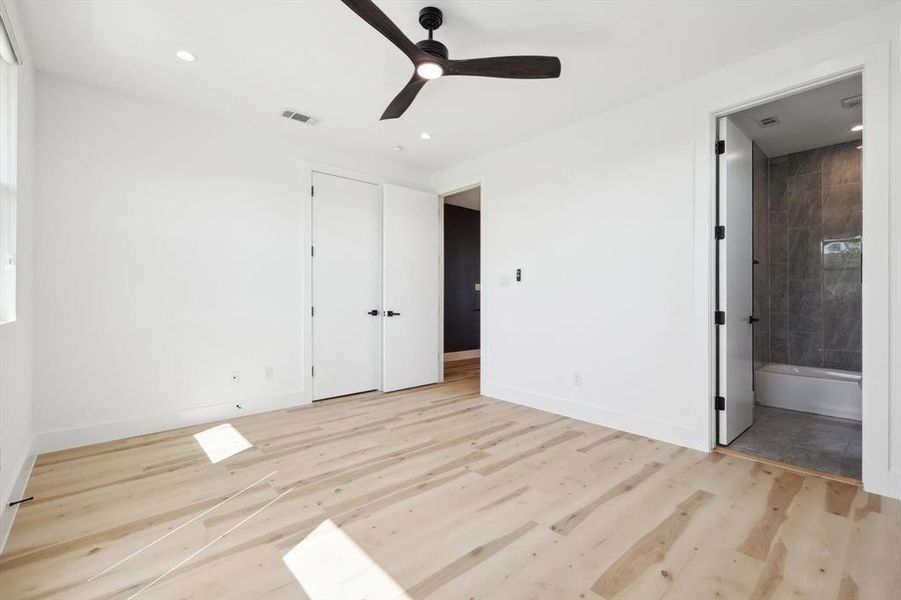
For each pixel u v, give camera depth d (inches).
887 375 83.9
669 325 117.1
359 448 112.7
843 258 159.3
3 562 64.0
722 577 60.6
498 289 167.9
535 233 153.9
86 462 102.4
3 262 83.8
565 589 58.3
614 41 96.0
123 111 121.1
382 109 131.2
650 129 121.3
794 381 152.3
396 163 187.0
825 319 163.3
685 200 113.9
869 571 61.6
